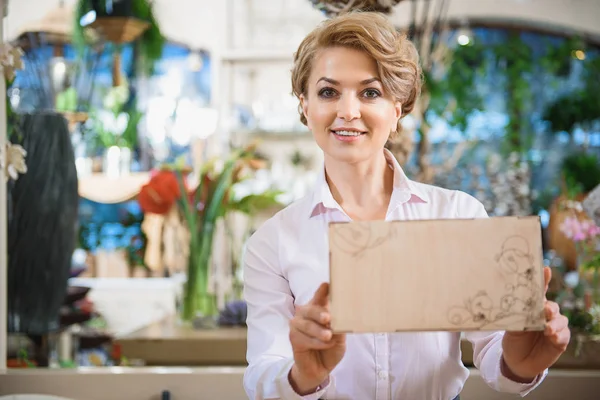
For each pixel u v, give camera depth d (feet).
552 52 18.33
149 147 17.93
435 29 11.23
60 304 9.20
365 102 4.03
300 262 4.46
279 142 17.60
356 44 3.98
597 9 20.59
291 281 4.51
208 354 8.95
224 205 11.11
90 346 13.03
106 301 15.93
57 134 9.13
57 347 11.58
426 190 4.62
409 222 3.34
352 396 4.33
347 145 4.06
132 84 18.31
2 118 7.90
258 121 17.30
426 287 3.32
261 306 4.51
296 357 3.49
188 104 18.19
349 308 3.31
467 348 7.59
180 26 19.24
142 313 15.79
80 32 15.48
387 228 3.33
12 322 8.90
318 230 4.48
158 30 18.20
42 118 9.09
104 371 7.12
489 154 18.79
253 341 4.45
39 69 12.78
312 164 17.34
